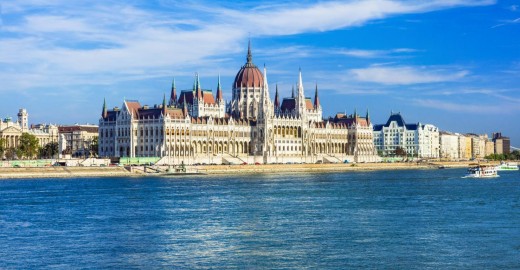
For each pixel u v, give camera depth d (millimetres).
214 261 102250
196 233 126812
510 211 159375
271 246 113562
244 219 146125
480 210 161875
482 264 100000
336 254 107062
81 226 135750
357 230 130000
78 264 100438
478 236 122312
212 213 157000
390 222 140875
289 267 98500
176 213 157000
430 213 156375
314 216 151250
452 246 112938
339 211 160875
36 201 185625
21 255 106438
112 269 97375
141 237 122375
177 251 109562
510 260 102250
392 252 108438
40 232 128000
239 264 100375
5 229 131750
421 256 105375
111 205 175000
